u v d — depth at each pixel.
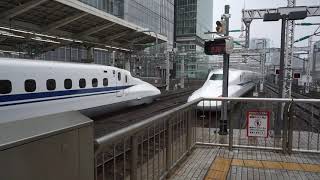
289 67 15.77
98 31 26.73
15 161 1.79
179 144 6.15
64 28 24.44
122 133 3.42
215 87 20.25
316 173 5.71
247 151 7.19
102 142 2.88
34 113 12.38
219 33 9.41
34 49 29.25
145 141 4.46
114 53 41.19
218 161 6.41
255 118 7.21
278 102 7.04
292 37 15.87
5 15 18.62
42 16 20.78
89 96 16.09
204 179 5.38
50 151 2.06
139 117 19.09
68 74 14.45
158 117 4.66
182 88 51.09
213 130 8.71
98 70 17.00
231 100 7.25
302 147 7.32
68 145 2.24
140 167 4.24
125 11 48.22
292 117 6.85
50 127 2.17
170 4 76.75
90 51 30.45
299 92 40.88
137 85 22.25
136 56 43.97
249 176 5.54
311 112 7.29
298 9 9.88
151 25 62.25
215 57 66.06
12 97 11.38
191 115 7.09
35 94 12.45
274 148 7.12
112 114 20.28
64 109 14.11
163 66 58.94
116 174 3.62
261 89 39.91
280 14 9.98
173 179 5.35
